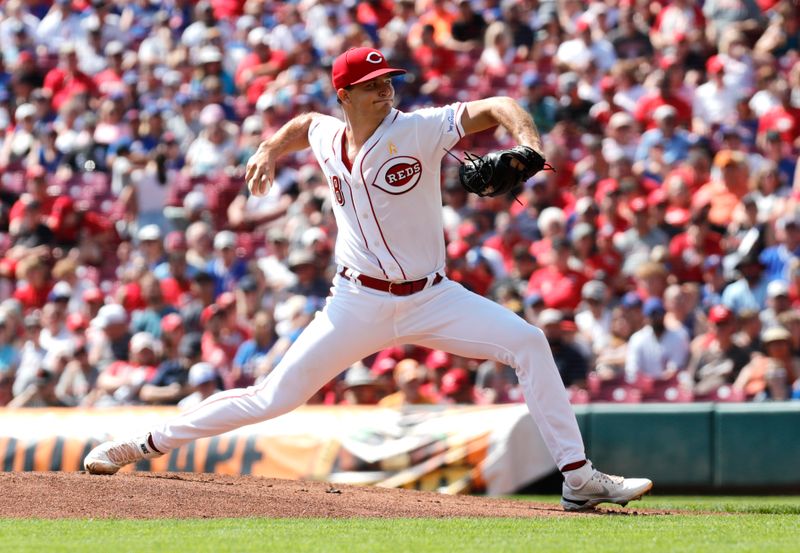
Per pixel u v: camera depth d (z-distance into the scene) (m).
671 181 39.94
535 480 28.50
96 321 38.03
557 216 38.78
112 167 47.00
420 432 28.44
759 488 28.86
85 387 36.28
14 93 52.56
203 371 33.56
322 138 16.72
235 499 17.19
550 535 13.88
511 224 39.38
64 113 49.44
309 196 41.25
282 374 17.20
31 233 44.25
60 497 16.67
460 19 50.41
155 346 37.62
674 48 47.22
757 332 32.53
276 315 37.22
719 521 15.83
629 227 39.56
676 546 12.84
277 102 46.34
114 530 14.19
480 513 17.31
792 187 42.12
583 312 35.78
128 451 18.53
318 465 28.36
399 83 47.56
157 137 47.66
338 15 52.69
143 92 51.00
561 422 17.17
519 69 48.31
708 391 31.56
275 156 17.22
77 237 44.50
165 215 44.91
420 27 49.50
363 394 32.12
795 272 35.66
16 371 38.06
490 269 37.50
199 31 53.09
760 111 44.69
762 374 31.42
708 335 33.22
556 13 49.41
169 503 16.70
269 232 41.31
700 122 45.44
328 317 17.00
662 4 50.41
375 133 16.02
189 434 18.08
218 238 40.62
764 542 13.24
